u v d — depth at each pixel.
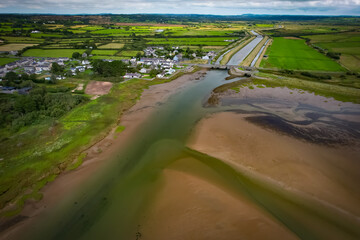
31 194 31.94
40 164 37.69
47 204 30.55
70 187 33.62
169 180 34.72
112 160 40.03
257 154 40.47
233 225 26.39
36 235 26.42
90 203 30.95
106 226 27.56
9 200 30.66
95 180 35.22
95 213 29.39
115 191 33.00
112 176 36.09
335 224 27.58
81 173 36.59
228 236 24.98
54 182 34.44
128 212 29.41
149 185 33.94
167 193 32.00
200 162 39.03
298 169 36.41
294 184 33.56
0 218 28.19
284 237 24.94
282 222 27.59
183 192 31.91
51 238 26.17
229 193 31.94
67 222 28.16
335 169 36.69
